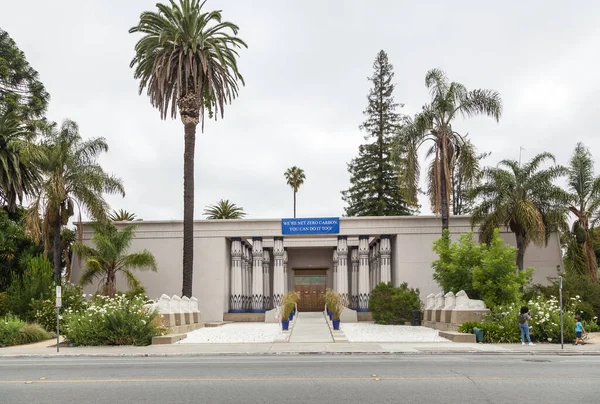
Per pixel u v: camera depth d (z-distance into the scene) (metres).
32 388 10.55
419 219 40.34
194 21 32.03
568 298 29.31
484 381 11.08
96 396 9.63
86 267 36.22
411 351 18.27
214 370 13.26
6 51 48.16
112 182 36.59
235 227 40.94
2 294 28.88
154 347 20.91
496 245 29.19
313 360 15.81
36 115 49.00
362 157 65.31
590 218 36.62
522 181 35.53
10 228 36.84
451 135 35.25
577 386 10.46
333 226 40.84
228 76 33.28
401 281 39.62
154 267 38.38
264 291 46.47
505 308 24.58
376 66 66.62
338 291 40.62
